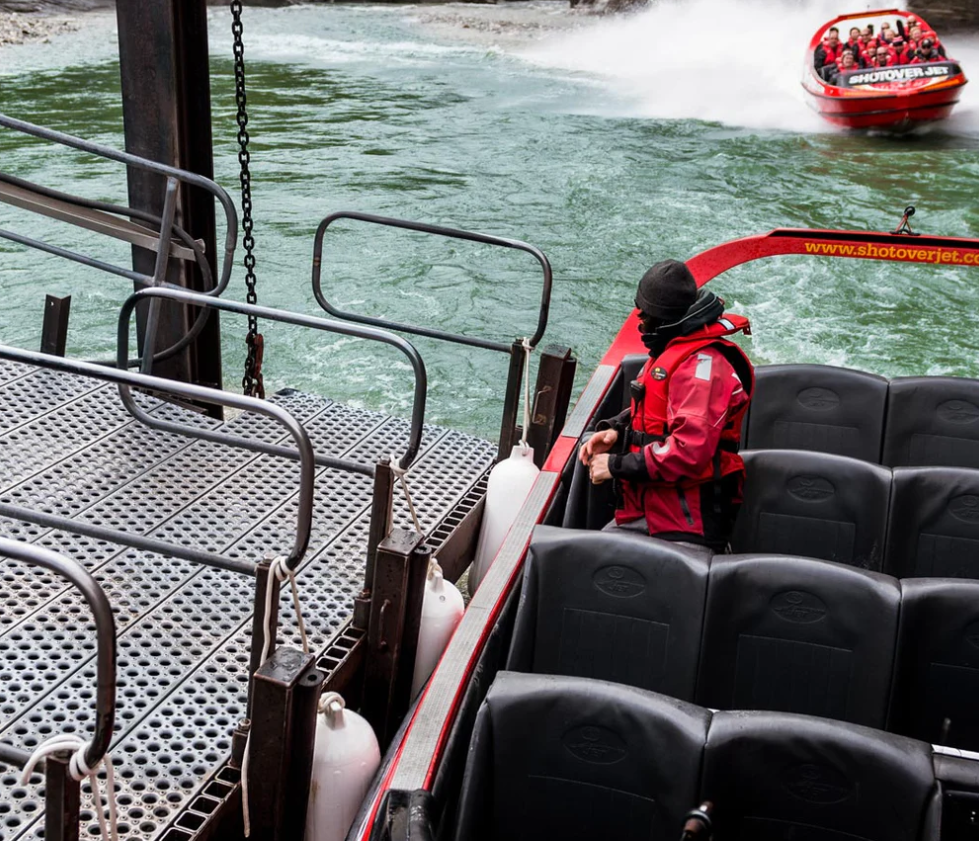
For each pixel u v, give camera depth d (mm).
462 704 2652
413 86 23188
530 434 4949
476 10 39375
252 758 2785
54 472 4352
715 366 3332
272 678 2701
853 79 21250
